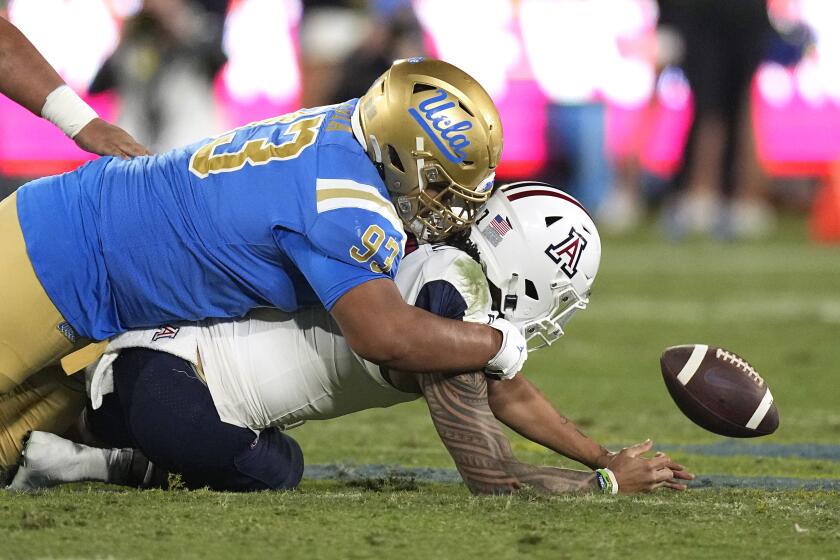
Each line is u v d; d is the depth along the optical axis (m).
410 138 11.09
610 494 11.45
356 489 12.20
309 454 14.61
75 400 12.47
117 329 11.85
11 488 11.96
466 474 11.29
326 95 42.34
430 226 11.48
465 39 45.62
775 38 46.31
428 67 11.34
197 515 10.51
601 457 12.12
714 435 16.12
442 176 11.20
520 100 46.38
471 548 9.59
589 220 11.97
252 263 11.34
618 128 47.72
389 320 10.78
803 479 13.11
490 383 12.07
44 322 11.67
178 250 11.48
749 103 44.75
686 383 12.20
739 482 12.84
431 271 11.39
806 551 9.66
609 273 36.62
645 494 11.61
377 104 11.24
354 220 10.86
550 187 12.05
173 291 11.59
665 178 49.94
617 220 48.59
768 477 13.23
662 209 50.09
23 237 11.62
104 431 12.54
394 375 11.59
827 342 24.42
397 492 11.82
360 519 10.42
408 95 11.16
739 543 9.85
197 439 11.65
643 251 42.62
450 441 11.25
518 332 11.32
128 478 12.28
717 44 44.03
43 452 11.88
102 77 34.62
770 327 26.42
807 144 49.88
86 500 11.09
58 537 9.75
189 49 34.12
